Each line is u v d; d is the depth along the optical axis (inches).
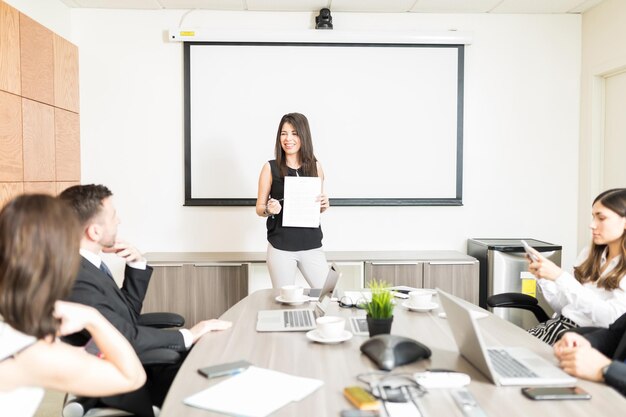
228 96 165.0
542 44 167.5
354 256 158.4
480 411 47.9
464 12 165.8
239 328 77.6
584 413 47.9
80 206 73.8
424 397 51.8
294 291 93.2
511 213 170.2
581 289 82.0
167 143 165.6
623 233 85.4
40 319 41.7
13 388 44.7
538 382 55.1
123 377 50.0
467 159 169.6
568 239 170.7
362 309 89.7
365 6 160.2
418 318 82.9
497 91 168.2
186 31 159.6
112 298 74.4
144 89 164.4
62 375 46.1
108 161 165.0
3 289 40.8
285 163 130.4
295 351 66.6
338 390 54.0
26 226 40.7
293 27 165.3
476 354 57.9
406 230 169.9
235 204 166.1
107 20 162.6
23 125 126.8
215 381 56.3
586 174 165.3
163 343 72.0
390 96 166.9
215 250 167.8
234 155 166.2
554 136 169.3
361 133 167.5
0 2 116.4
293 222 127.1
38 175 135.1
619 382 53.5
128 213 166.2
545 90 168.6
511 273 151.3
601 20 156.2
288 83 165.3
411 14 165.8
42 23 144.7
